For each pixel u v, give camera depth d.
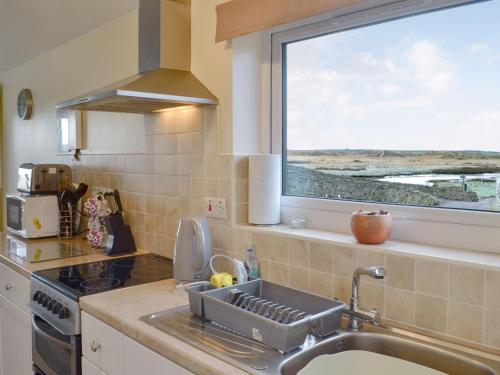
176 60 2.10
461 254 1.37
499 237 1.38
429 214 1.53
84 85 2.98
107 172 2.80
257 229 1.84
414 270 1.37
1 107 4.50
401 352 1.31
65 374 1.80
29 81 3.80
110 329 1.54
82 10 2.74
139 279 1.97
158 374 1.33
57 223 2.90
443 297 1.32
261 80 2.05
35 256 2.38
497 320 1.22
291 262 1.71
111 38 2.66
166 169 2.30
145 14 2.16
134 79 1.98
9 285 2.33
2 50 3.85
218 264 2.01
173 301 1.68
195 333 1.37
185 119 2.16
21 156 4.05
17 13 3.20
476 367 1.17
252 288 1.60
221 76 1.97
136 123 2.51
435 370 1.22
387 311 1.44
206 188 2.06
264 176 1.90
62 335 1.81
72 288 1.83
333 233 1.74
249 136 2.02
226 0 1.96
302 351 1.24
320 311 1.44
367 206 1.71
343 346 1.34
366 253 1.48
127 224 2.58
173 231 2.29
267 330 1.26
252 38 2.00
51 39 3.26
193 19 2.12
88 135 3.01
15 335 2.31
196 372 1.20
